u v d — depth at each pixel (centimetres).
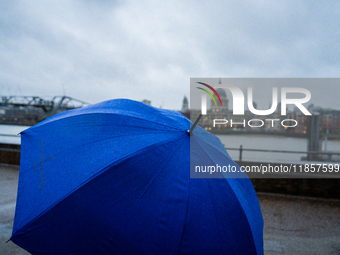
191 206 152
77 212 143
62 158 174
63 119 209
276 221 474
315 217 496
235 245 155
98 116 196
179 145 177
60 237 140
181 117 228
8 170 736
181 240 142
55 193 153
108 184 149
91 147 173
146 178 154
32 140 207
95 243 140
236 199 170
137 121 189
